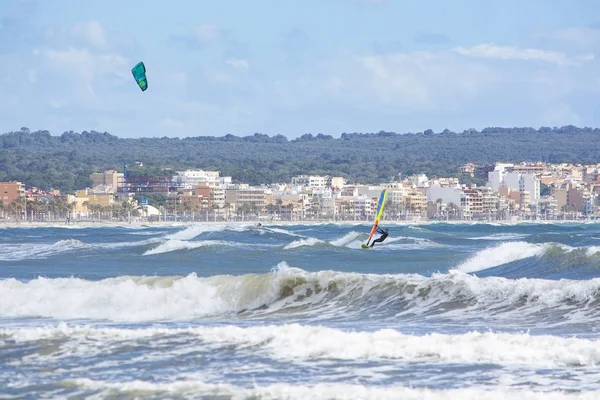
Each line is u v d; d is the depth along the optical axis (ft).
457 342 226.58
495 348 220.64
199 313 322.75
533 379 196.95
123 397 186.09
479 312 294.25
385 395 181.06
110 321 306.55
